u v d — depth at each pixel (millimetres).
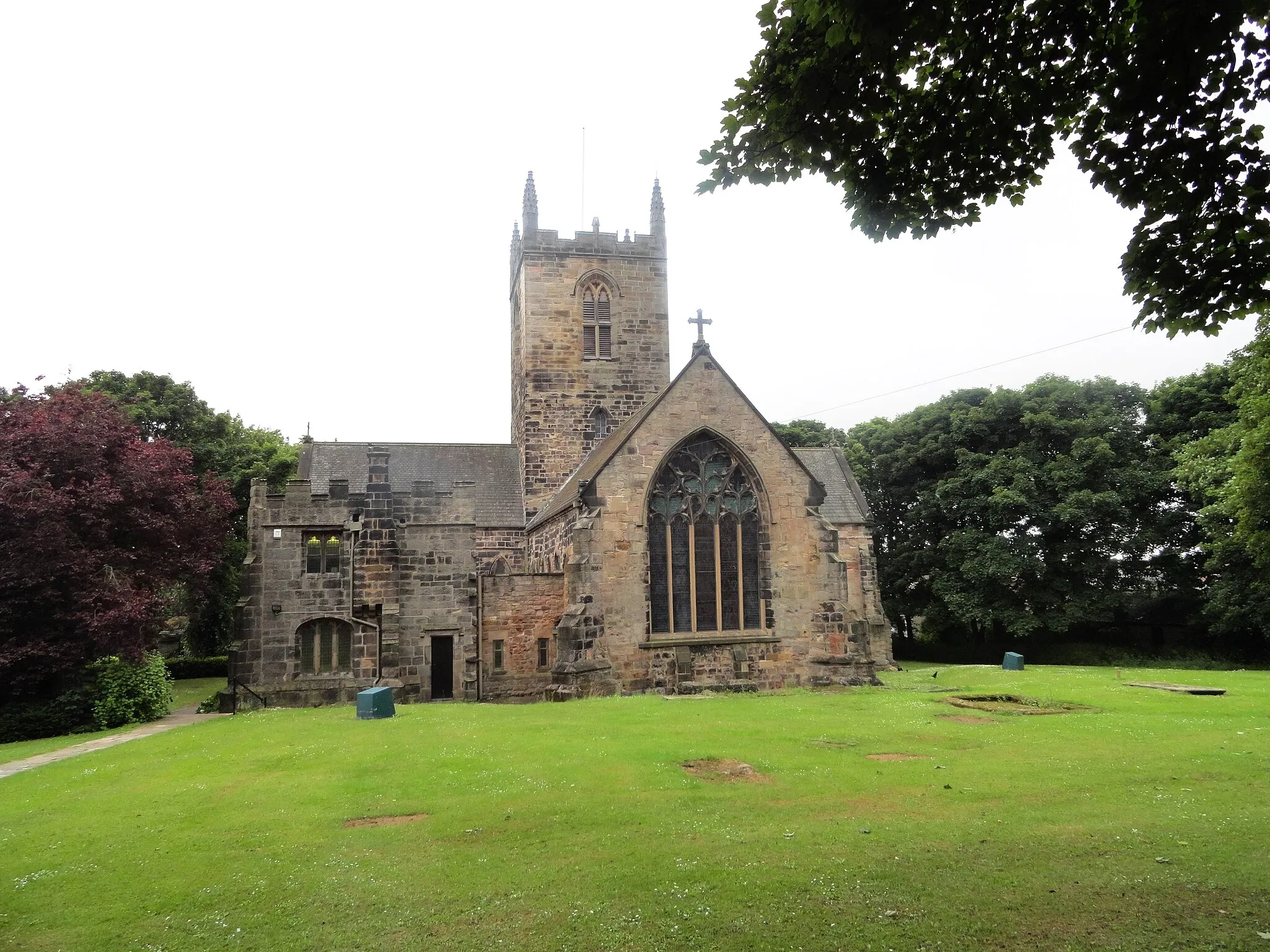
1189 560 57844
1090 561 57781
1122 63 10586
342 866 12867
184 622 67188
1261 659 53844
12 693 30594
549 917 10656
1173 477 52719
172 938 10352
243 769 20281
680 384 37688
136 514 34156
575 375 52438
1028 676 41969
